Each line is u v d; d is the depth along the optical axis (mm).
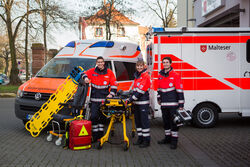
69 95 6387
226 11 14227
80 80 6164
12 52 26250
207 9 16281
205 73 7777
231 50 7844
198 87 7766
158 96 6008
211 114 7891
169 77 5793
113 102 5469
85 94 6043
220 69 7816
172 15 24688
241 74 7875
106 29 22875
